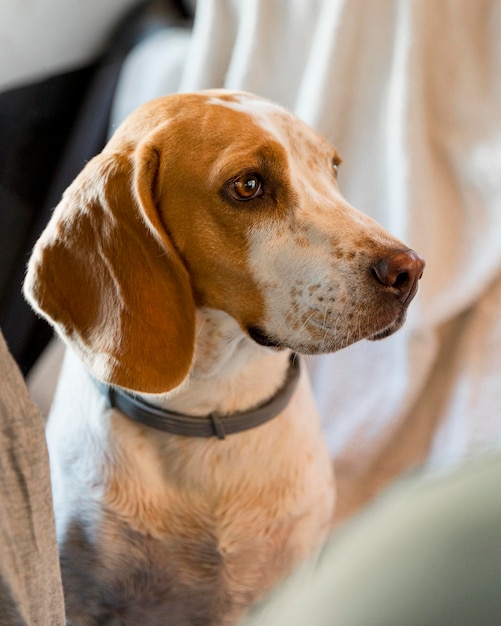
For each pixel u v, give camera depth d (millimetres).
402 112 1497
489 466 431
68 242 1003
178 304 1009
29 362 1788
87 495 1083
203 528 1093
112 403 1084
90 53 2062
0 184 1909
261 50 1608
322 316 980
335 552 413
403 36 1491
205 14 1686
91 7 2010
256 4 1589
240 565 1125
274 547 1140
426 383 1630
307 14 1579
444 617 362
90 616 1176
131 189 1000
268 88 1632
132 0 2064
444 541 390
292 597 412
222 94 1086
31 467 725
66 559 1117
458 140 1521
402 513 413
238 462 1096
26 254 1870
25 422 716
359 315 970
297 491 1135
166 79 1791
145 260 997
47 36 1974
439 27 1499
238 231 1003
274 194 1007
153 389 991
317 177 1058
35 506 736
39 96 1982
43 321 1780
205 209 1001
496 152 1475
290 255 993
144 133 1037
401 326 1018
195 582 1133
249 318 1032
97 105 1876
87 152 1839
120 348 985
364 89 1550
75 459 1102
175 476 1091
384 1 1510
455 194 1554
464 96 1511
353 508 1598
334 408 1632
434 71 1516
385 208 1566
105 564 1100
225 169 980
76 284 1000
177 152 1002
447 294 1527
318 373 1654
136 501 1074
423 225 1510
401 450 1630
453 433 1557
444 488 422
